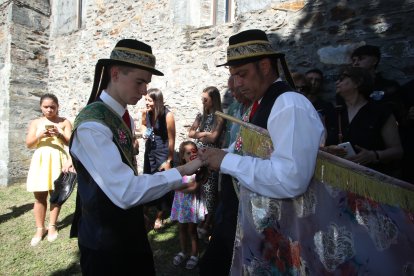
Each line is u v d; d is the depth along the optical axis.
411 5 2.93
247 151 1.41
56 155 3.53
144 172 3.75
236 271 1.44
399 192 1.27
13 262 2.99
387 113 2.12
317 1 3.50
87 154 1.37
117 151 1.39
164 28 5.03
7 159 6.06
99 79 1.57
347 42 3.30
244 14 4.09
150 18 5.18
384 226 1.26
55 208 3.53
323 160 1.29
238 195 1.57
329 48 3.41
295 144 1.17
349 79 2.20
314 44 3.53
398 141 2.09
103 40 5.81
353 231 1.26
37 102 6.57
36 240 3.38
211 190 3.25
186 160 3.05
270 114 1.29
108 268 1.47
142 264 1.62
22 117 6.30
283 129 1.21
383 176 1.26
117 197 1.33
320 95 3.43
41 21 6.64
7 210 4.48
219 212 1.74
